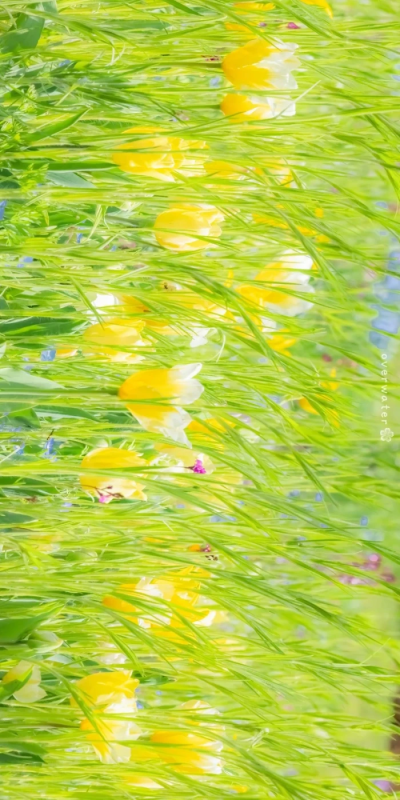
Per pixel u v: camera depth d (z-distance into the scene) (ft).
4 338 6.45
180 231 6.39
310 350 8.39
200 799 6.20
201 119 6.37
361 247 6.74
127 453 6.37
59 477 6.70
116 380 6.42
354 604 7.99
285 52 6.38
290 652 6.52
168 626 6.18
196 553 6.35
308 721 6.60
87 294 6.51
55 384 6.23
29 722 6.21
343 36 6.32
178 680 6.69
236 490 6.44
